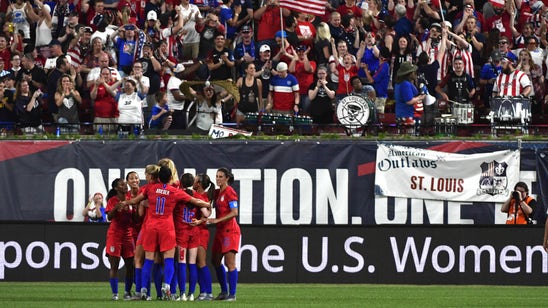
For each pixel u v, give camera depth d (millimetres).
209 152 83875
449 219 84000
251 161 83875
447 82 89250
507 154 83750
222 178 56906
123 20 94688
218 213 57188
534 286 73500
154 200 55438
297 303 55875
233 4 98500
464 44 91625
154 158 84062
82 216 84438
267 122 85875
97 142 84500
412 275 74250
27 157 84562
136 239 58531
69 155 84500
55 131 86938
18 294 62250
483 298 61281
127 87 87188
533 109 90875
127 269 58312
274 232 74938
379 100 90625
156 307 51000
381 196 83812
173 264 55875
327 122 89438
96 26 97625
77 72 91625
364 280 74438
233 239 57250
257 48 93500
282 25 89812
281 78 87875
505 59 88375
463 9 98438
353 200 83938
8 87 90438
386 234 74500
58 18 100375
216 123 86625
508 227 74000
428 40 91750
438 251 74188
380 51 93188
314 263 74688
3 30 97625
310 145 83875
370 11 97375
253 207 83875
